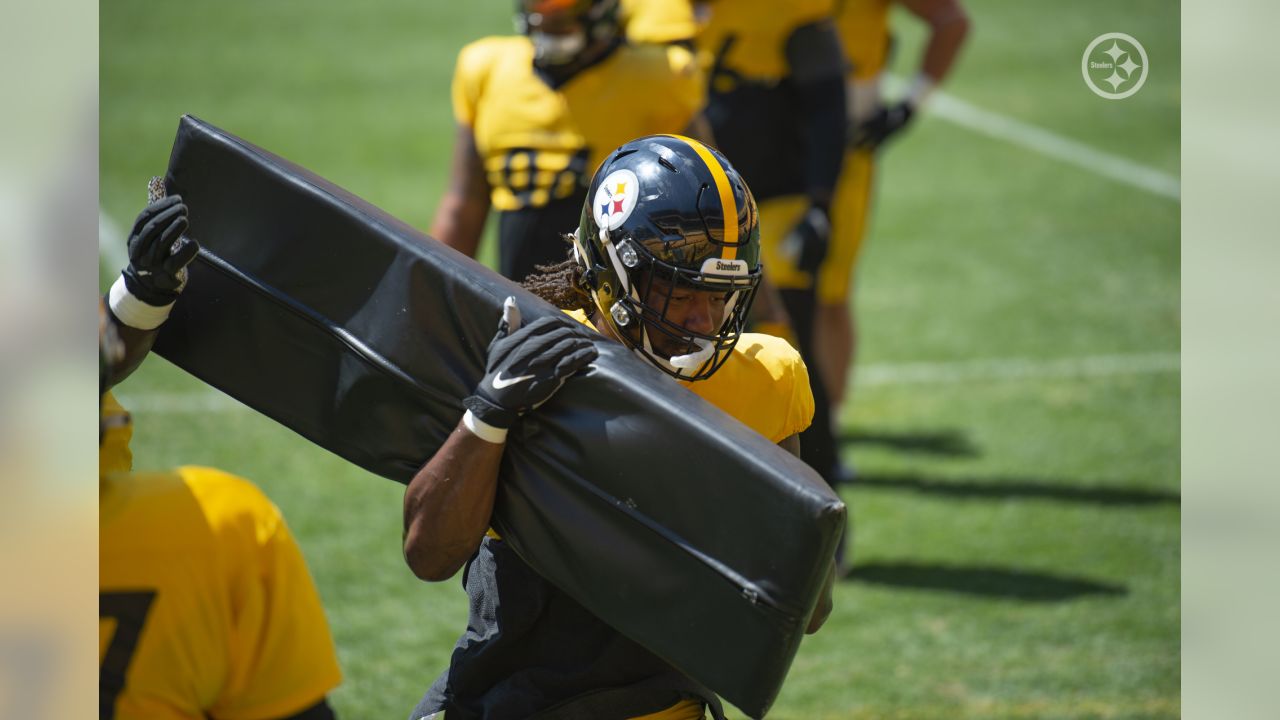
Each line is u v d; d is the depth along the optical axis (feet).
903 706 44.27
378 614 50.49
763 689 22.25
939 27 64.80
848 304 63.87
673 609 22.77
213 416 69.72
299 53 153.89
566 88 42.50
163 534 20.53
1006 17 170.91
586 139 42.34
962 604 51.65
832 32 52.85
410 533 24.12
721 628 22.38
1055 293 91.66
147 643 20.44
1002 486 62.80
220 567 20.75
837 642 48.80
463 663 26.50
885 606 51.52
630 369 23.38
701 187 24.64
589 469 23.13
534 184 42.65
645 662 25.35
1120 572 54.39
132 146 117.29
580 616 25.38
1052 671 46.65
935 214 109.40
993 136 130.52
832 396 63.41
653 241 24.48
